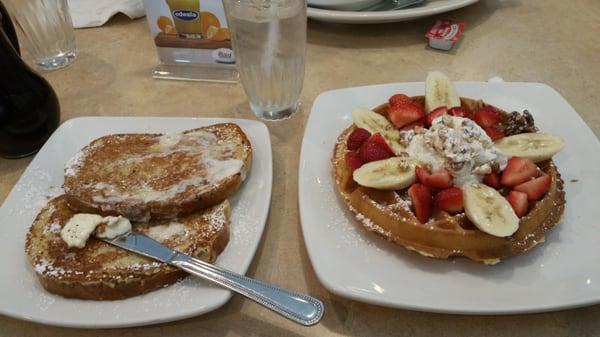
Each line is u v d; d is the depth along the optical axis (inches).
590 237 12.1
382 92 17.1
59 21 21.0
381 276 11.3
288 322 11.0
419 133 13.7
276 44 16.2
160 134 15.6
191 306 10.5
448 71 19.8
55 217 12.9
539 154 13.3
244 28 15.8
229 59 19.8
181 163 14.1
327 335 10.7
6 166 16.1
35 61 21.3
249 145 14.5
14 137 15.7
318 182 14.0
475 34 22.2
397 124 14.9
